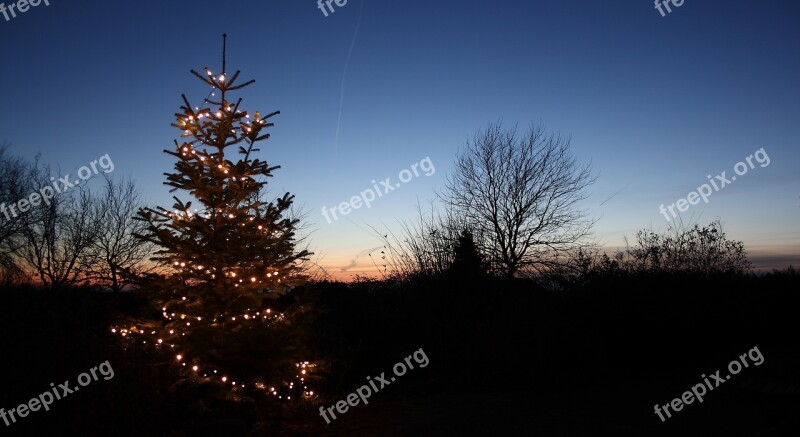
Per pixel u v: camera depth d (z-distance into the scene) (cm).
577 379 902
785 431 470
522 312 1059
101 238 1862
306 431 704
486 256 1357
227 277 721
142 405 662
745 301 1052
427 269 1280
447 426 676
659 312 984
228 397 667
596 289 1048
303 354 751
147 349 717
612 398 766
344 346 1046
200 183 695
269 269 719
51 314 767
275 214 744
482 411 740
